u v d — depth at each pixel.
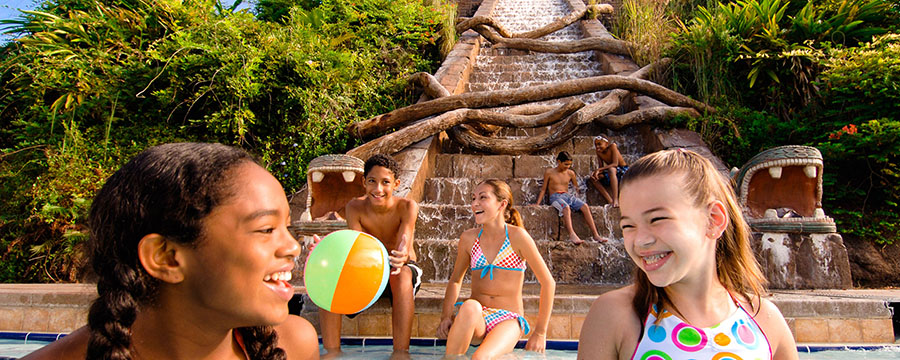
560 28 12.77
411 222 3.30
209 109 6.82
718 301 1.35
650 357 1.31
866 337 3.12
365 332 3.27
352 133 7.16
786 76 7.04
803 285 4.33
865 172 5.62
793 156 4.39
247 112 6.61
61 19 7.13
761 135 6.42
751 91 7.31
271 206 0.86
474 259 3.04
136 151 6.52
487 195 2.98
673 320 1.33
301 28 7.91
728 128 6.70
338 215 4.98
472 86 10.02
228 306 0.84
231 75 6.59
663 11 10.20
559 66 10.92
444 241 5.02
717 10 8.03
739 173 4.79
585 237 5.55
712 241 1.28
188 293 0.84
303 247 4.71
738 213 1.37
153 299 0.85
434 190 6.45
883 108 5.82
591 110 7.09
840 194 5.49
